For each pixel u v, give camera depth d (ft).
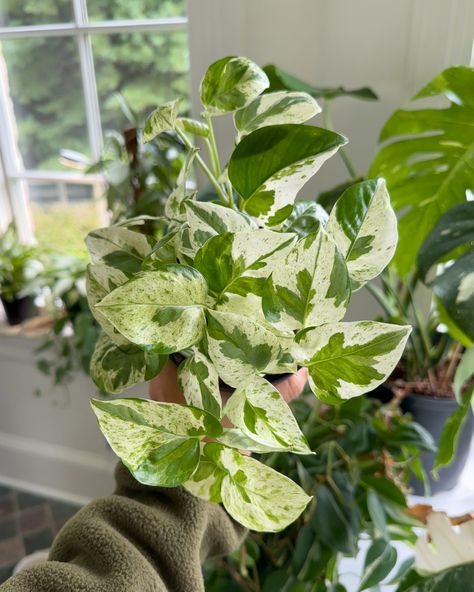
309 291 1.12
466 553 2.07
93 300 1.59
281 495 1.17
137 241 1.64
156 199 3.54
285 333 1.23
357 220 1.23
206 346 1.20
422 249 1.93
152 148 3.66
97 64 4.37
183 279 1.12
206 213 1.26
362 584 2.39
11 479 6.13
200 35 3.20
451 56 2.69
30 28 4.39
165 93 4.29
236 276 1.19
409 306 3.28
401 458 2.80
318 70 3.02
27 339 4.97
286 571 2.48
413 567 2.27
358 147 3.09
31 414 5.61
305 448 1.16
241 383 1.18
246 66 1.54
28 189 5.23
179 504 1.63
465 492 3.31
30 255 4.90
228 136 3.32
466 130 2.57
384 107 2.94
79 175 4.96
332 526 2.37
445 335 3.08
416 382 3.07
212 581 2.62
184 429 1.16
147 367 1.56
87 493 5.81
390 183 2.84
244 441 1.27
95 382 1.60
